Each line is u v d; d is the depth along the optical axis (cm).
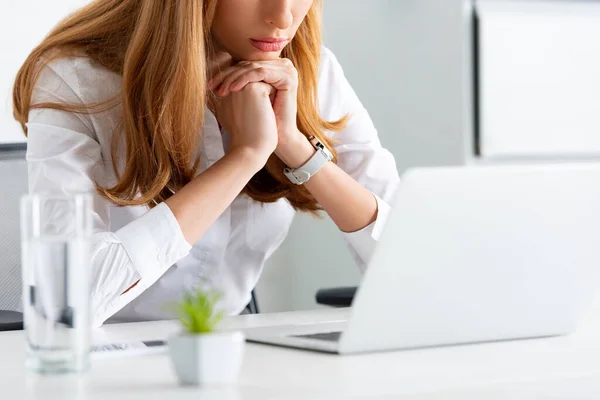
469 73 385
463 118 382
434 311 105
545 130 404
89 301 91
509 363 96
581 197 109
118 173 180
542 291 112
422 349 107
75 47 183
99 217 168
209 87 177
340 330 116
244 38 178
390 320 102
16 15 328
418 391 80
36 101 179
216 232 194
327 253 392
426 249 100
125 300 149
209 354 83
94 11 188
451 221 101
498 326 112
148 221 150
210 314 86
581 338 117
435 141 388
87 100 179
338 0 380
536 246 108
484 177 101
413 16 387
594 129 413
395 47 389
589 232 111
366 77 386
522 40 396
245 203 198
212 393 80
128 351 104
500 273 107
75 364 91
